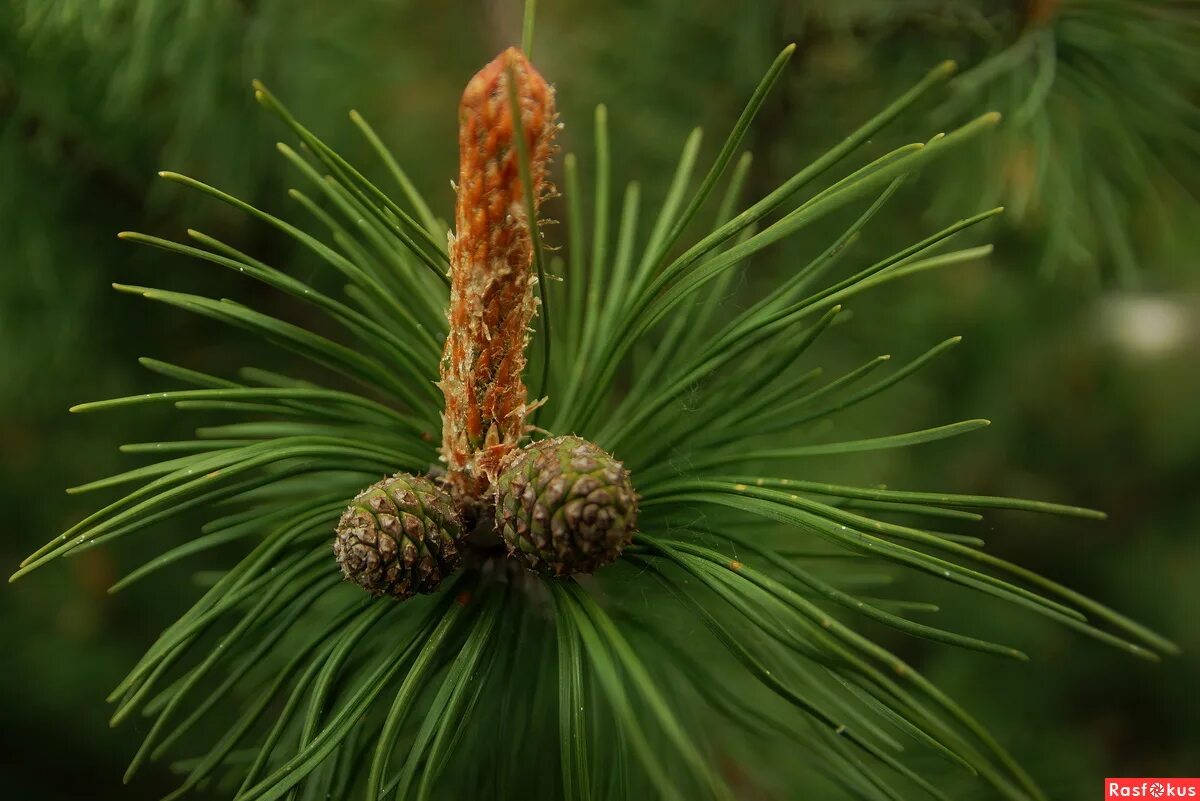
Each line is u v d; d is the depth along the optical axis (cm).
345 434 34
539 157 30
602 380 33
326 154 31
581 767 30
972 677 58
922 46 43
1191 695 69
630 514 30
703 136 49
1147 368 68
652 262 32
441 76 54
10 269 43
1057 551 71
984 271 58
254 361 48
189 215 43
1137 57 39
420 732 30
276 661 36
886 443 31
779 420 34
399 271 34
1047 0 40
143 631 61
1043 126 38
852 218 48
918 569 29
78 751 60
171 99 42
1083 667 70
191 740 51
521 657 33
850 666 28
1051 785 49
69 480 58
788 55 29
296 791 30
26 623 60
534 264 31
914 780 30
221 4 40
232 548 55
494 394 32
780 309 31
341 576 32
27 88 40
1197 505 70
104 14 37
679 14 47
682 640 36
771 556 31
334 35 46
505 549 33
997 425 64
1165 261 60
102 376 48
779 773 38
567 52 52
